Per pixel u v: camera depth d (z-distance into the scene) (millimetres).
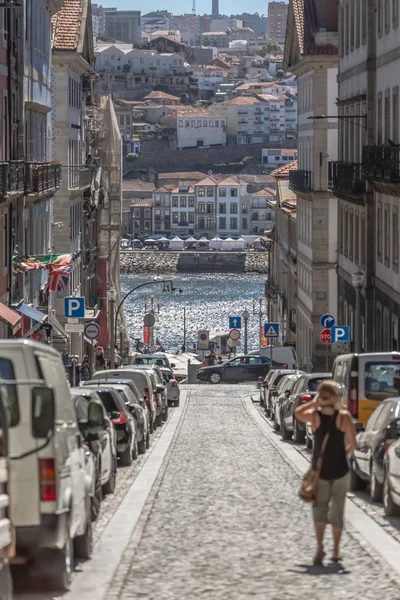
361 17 113750
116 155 194750
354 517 37844
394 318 98625
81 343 151250
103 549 31484
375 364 51969
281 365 157125
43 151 122125
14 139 99625
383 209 104000
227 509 39438
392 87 98812
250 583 26438
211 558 29859
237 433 78312
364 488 45844
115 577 27312
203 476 50250
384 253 103688
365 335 111375
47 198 115188
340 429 29078
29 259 102000
